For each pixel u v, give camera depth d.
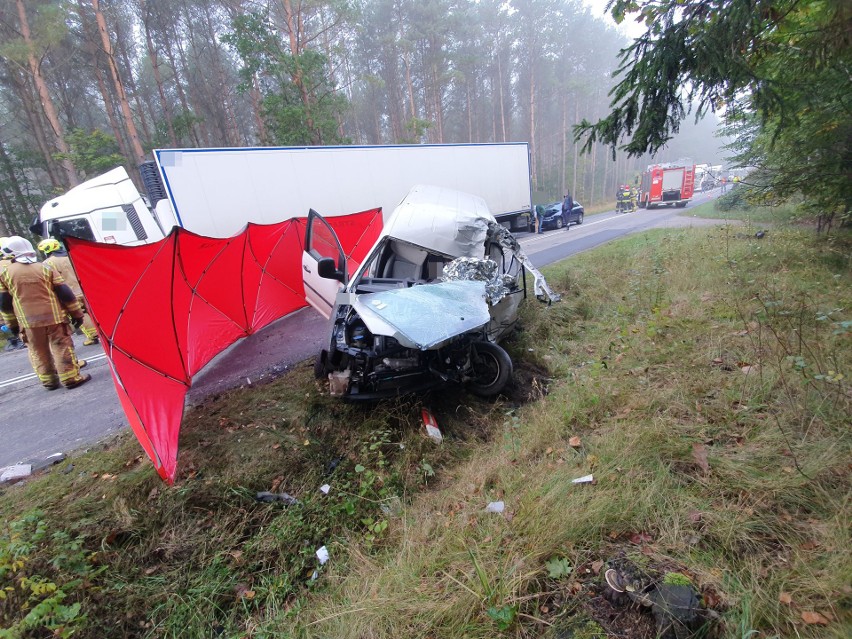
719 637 1.49
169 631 2.00
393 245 4.66
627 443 2.60
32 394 5.00
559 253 11.43
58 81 21.00
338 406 3.80
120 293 3.15
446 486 2.88
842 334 3.53
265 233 5.52
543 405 3.46
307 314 6.85
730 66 3.57
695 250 8.07
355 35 27.45
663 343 4.08
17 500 2.96
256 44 15.27
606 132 4.58
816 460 2.15
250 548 2.42
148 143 21.22
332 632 1.85
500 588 1.82
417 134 23.62
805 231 8.41
